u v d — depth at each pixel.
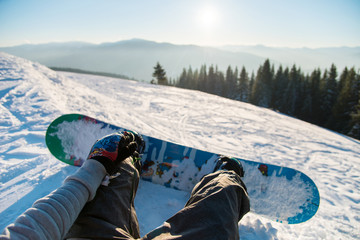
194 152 2.33
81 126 2.31
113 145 1.24
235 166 1.95
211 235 0.94
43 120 3.50
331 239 2.05
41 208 0.79
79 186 0.97
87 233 0.94
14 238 0.64
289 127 10.46
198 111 10.38
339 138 10.19
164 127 6.54
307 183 2.10
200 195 1.19
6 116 3.41
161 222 1.77
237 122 9.34
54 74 8.38
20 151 2.40
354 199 3.38
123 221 1.09
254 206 2.12
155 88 17.14
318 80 39.81
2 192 1.72
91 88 12.62
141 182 2.28
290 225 2.12
